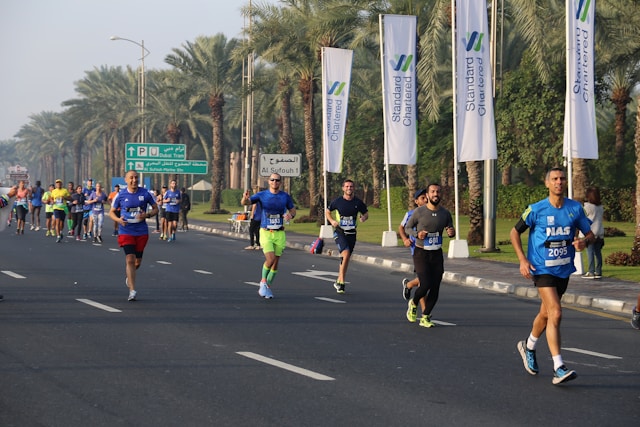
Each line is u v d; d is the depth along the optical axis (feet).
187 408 28.25
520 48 195.21
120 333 43.32
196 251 105.60
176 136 307.58
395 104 105.40
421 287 47.83
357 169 272.92
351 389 31.50
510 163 187.21
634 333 47.65
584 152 77.46
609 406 29.50
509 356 39.09
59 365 35.04
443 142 200.34
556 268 33.78
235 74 255.09
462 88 91.66
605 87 166.91
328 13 154.10
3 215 53.11
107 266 80.84
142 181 240.32
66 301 55.52
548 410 28.81
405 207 234.99
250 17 186.09
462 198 216.54
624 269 79.61
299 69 187.83
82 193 123.13
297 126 311.68
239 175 372.79
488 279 71.77
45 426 25.82
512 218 197.88
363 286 69.10
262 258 96.17
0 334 42.34
